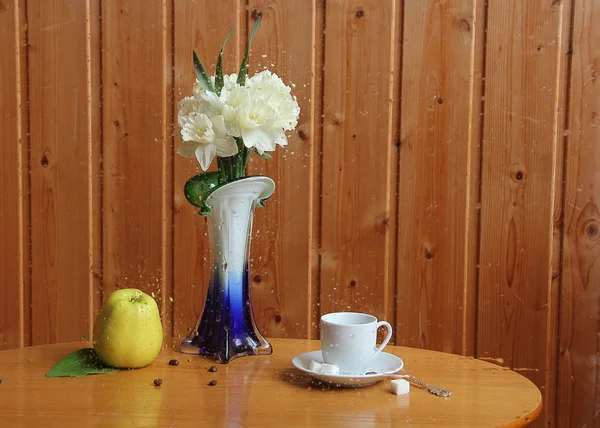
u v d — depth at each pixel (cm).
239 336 120
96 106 179
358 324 109
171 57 177
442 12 172
